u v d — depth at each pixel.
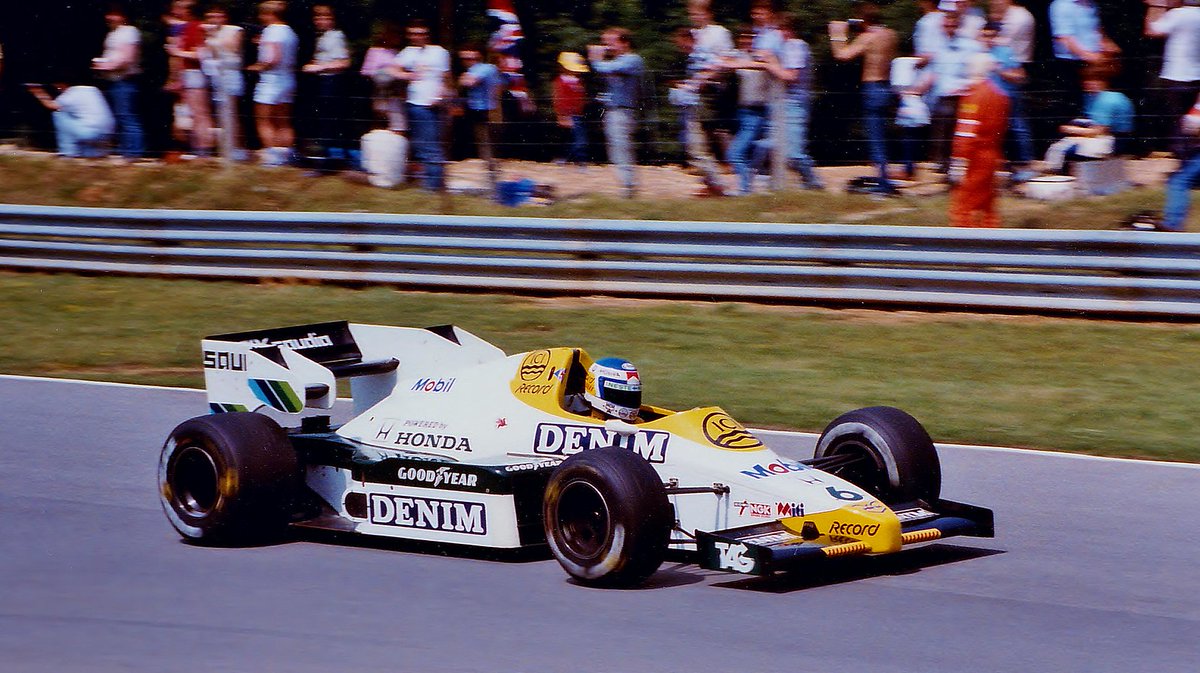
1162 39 30.56
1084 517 14.91
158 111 40.41
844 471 13.90
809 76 30.83
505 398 14.21
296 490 13.80
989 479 16.47
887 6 36.34
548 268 27.61
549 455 13.62
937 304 25.16
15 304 28.58
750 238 26.22
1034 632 11.13
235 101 35.12
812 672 10.11
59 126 37.34
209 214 29.89
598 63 32.78
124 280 30.47
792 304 26.28
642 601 11.89
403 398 15.03
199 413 20.02
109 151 37.38
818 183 31.20
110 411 20.17
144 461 17.34
